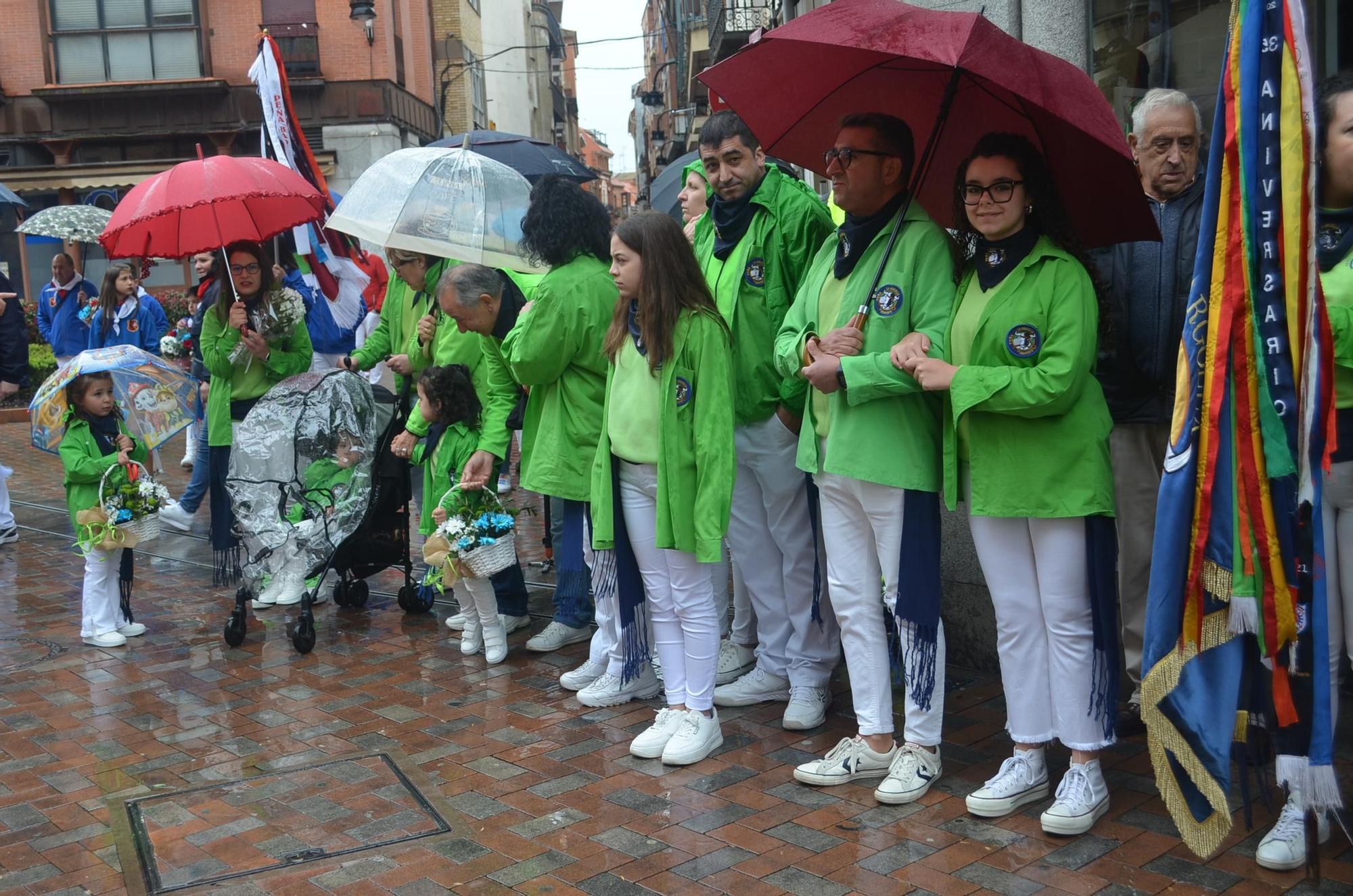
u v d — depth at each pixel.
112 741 4.82
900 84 4.21
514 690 5.30
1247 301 3.21
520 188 5.99
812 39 3.71
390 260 6.35
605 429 4.54
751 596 4.98
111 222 6.27
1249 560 3.22
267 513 6.00
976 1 5.18
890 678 4.19
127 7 24.48
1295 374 3.17
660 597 4.56
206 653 5.99
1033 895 3.34
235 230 6.71
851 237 4.08
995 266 3.75
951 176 4.23
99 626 6.17
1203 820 3.33
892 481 3.86
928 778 4.04
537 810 4.03
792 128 4.44
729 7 17.81
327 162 24.75
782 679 5.00
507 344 5.16
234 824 3.99
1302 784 3.22
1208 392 3.27
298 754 4.62
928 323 3.88
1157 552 3.35
